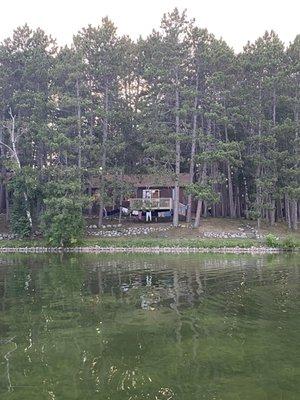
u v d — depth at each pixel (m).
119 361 9.95
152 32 51.66
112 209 57.12
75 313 14.88
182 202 54.53
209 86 47.88
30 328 12.96
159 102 48.47
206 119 50.47
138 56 54.34
